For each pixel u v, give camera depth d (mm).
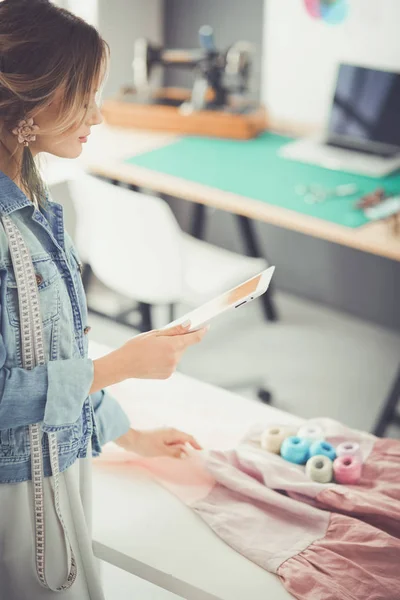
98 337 3592
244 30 3834
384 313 3715
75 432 1396
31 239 1266
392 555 1523
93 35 1203
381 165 3352
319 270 3830
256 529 1646
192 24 3986
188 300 3049
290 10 3613
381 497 1655
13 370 1229
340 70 3467
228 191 3172
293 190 3193
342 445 1824
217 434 1940
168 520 1705
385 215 2994
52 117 1212
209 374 3373
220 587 1527
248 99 3900
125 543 1641
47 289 1277
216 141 3664
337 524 1605
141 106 3770
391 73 3326
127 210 2883
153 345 1332
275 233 3889
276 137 3715
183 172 3330
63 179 3246
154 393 2094
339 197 3145
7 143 1257
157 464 1842
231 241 4051
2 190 1245
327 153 3463
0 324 1242
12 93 1172
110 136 3674
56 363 1252
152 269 2988
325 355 3529
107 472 1852
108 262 3088
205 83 3705
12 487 1351
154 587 1860
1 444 1317
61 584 1442
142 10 3953
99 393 1666
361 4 3420
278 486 1714
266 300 3713
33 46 1157
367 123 3447
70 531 1442
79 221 3166
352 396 3270
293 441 1829
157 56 3699
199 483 1793
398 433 3084
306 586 1494
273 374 3396
